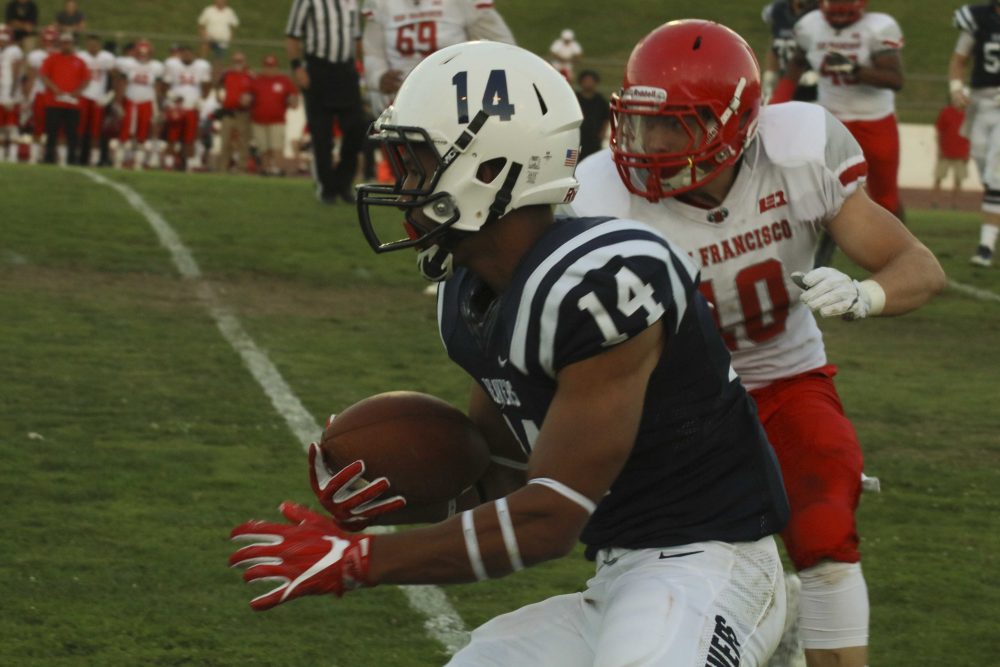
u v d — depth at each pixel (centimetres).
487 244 688
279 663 961
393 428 715
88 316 1988
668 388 677
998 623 1075
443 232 681
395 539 623
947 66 7625
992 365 2017
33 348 1788
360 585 625
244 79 4634
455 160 672
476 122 668
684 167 860
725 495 704
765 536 716
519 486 779
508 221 685
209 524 1209
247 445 1438
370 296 2256
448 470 718
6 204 2786
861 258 898
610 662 647
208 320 2012
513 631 714
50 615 1015
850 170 898
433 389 1695
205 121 4809
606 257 639
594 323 628
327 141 3011
